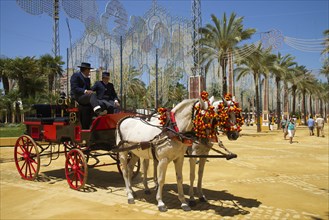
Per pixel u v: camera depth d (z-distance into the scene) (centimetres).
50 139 982
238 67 3734
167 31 2778
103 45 2808
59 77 4059
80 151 827
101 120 819
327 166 1290
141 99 4822
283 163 1358
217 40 2711
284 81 4606
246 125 5369
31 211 671
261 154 1638
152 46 2941
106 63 2839
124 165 770
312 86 5469
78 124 876
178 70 3566
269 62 3697
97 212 656
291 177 1060
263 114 4103
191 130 665
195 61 2416
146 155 721
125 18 2550
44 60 3931
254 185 930
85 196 788
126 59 3188
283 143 2270
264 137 2772
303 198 794
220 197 790
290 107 9844
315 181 1005
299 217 643
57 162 1345
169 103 4909
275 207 710
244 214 655
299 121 5781
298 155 1616
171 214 650
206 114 625
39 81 4194
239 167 1234
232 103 643
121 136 786
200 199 750
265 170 1184
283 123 3491
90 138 827
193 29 2420
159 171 672
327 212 683
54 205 711
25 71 4091
